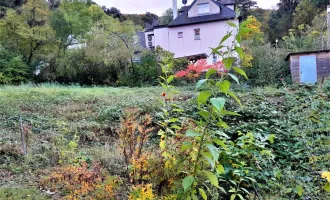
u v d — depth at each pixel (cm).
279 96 736
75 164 323
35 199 265
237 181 242
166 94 247
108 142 468
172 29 1983
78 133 505
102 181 201
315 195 217
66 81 1630
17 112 624
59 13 1869
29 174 340
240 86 958
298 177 253
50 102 782
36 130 516
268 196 247
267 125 435
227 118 495
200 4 1953
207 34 1931
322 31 1630
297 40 1695
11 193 280
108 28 1688
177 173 184
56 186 272
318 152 239
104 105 725
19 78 1559
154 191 192
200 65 1102
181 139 196
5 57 1588
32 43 1683
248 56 1162
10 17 1627
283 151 332
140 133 227
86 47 1642
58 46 1783
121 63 1589
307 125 265
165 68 229
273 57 1291
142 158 196
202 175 175
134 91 1050
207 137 167
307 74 1123
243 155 267
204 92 142
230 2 2180
